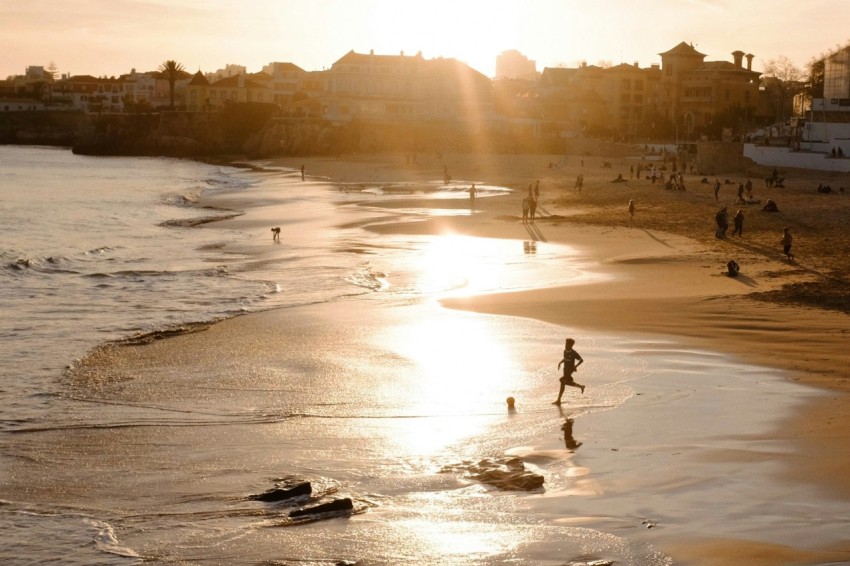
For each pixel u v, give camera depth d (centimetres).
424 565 1376
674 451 1895
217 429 2161
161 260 5097
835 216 5931
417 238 5778
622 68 18550
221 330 3234
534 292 3856
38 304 3775
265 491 1736
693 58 17175
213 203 8950
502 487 1711
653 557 1368
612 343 2911
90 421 2231
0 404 2377
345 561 1399
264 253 5303
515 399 2358
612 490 1680
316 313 3516
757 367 2583
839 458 1811
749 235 5316
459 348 2906
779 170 9838
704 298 3569
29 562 1436
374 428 2144
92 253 5388
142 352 2928
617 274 4262
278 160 16962
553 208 7412
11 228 6900
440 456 1931
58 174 14212
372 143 17900
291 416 2253
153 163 18112
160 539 1514
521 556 1391
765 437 1967
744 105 15875
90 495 1748
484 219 6744
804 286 3722
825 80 11488
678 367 2603
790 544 1401
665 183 8875
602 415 2184
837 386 2370
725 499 1612
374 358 2808
